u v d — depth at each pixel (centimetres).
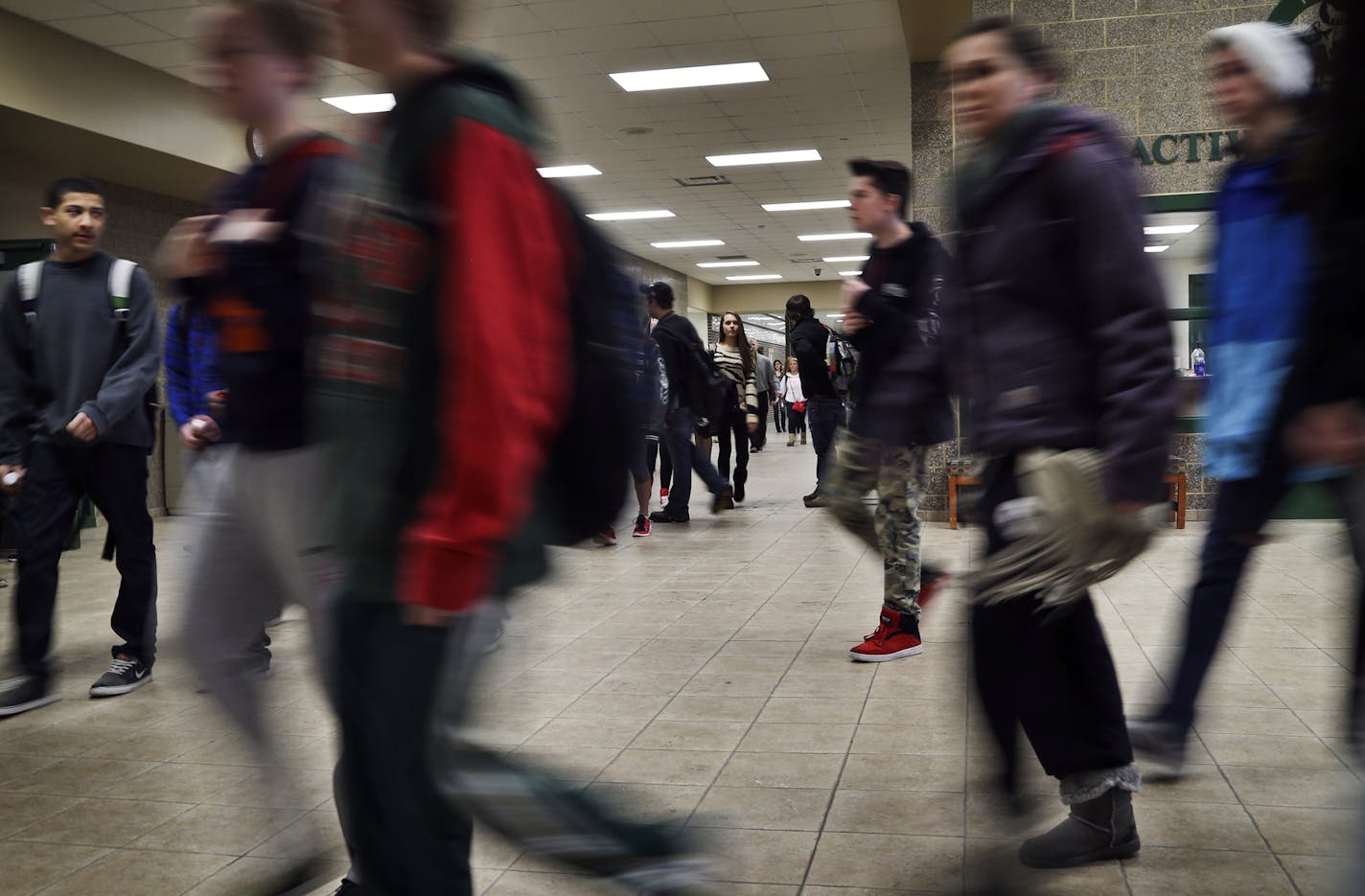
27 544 380
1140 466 189
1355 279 140
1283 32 264
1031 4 796
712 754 306
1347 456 144
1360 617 191
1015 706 206
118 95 1003
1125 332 192
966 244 213
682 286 2883
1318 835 239
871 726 328
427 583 134
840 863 232
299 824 216
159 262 208
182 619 207
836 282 3117
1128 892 214
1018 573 196
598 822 142
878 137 1401
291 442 190
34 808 281
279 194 191
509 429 135
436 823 145
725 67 1097
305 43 194
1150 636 432
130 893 229
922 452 401
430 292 141
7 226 1045
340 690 147
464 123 141
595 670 404
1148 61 779
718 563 657
